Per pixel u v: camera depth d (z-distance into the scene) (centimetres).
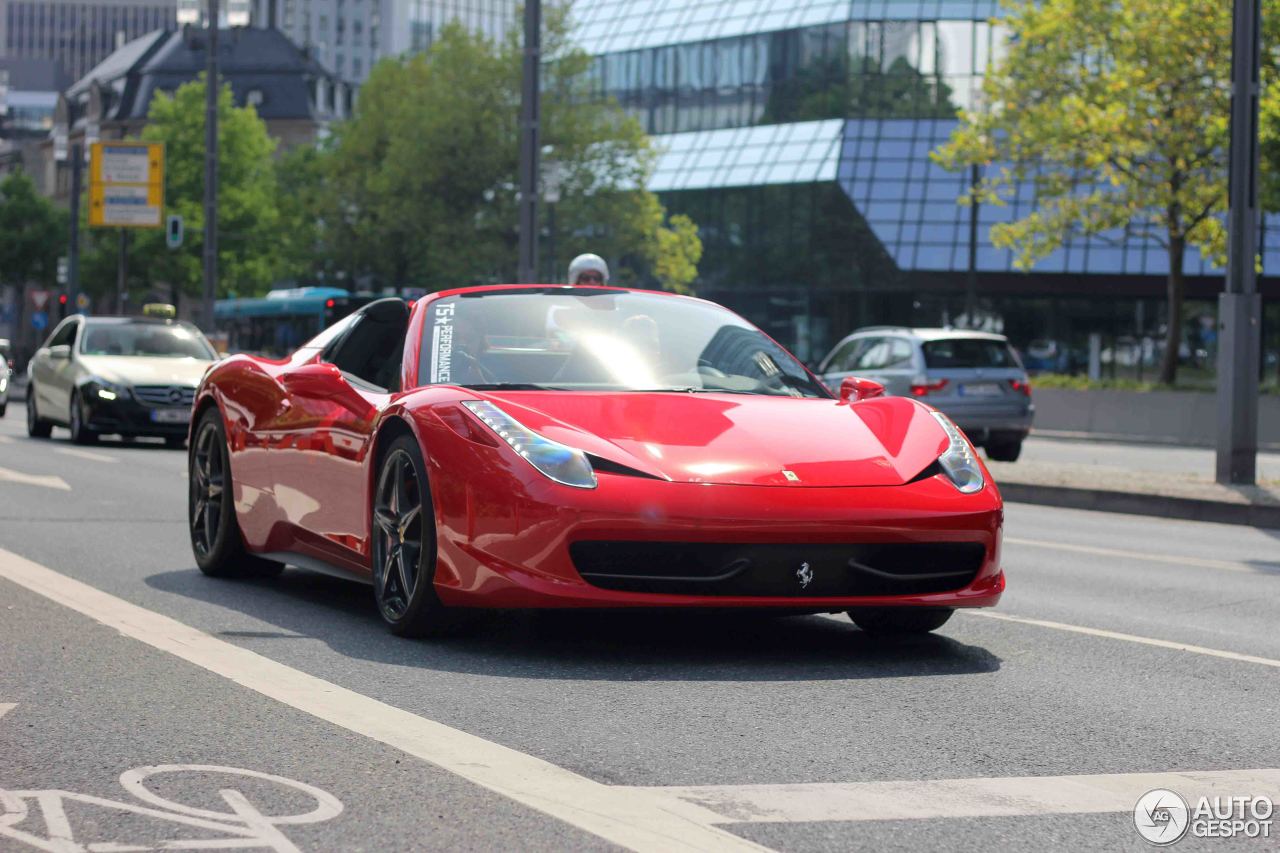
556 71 5519
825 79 6638
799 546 575
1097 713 510
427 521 604
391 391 688
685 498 569
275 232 7294
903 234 6212
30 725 461
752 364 707
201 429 834
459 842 350
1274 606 822
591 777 410
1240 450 1608
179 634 623
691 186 6900
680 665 580
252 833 355
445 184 5469
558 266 5494
